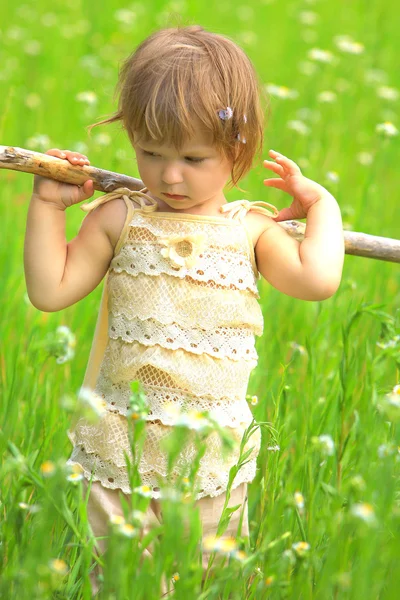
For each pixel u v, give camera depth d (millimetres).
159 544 2512
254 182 6500
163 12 11250
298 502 2818
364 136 8125
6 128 7332
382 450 2727
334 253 3125
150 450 2965
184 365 2969
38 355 3848
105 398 3041
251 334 3141
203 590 2764
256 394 4195
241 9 12711
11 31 10188
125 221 3047
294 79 9570
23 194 5785
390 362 4383
